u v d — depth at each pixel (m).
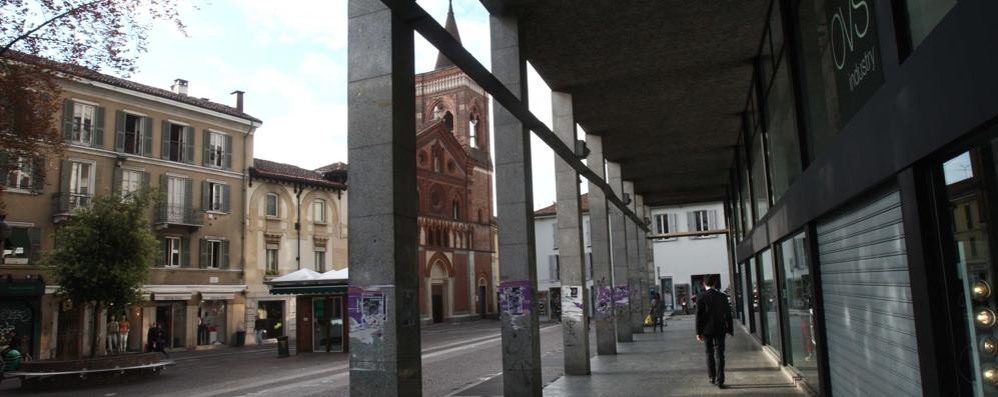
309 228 42.88
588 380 13.02
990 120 3.15
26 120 15.74
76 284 19.62
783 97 10.70
